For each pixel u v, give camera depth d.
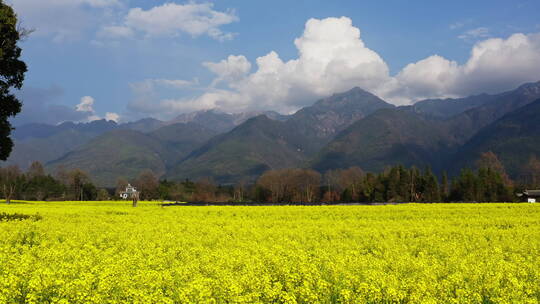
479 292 11.10
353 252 16.12
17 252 15.85
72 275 11.90
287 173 139.00
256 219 33.97
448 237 22.56
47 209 44.59
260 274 12.34
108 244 19.25
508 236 21.83
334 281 11.84
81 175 133.75
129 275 11.78
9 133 32.78
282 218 35.59
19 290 10.37
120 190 146.25
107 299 10.12
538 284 11.82
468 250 18.36
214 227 26.30
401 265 13.77
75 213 38.47
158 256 15.79
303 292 10.62
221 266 13.54
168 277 11.55
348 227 26.67
